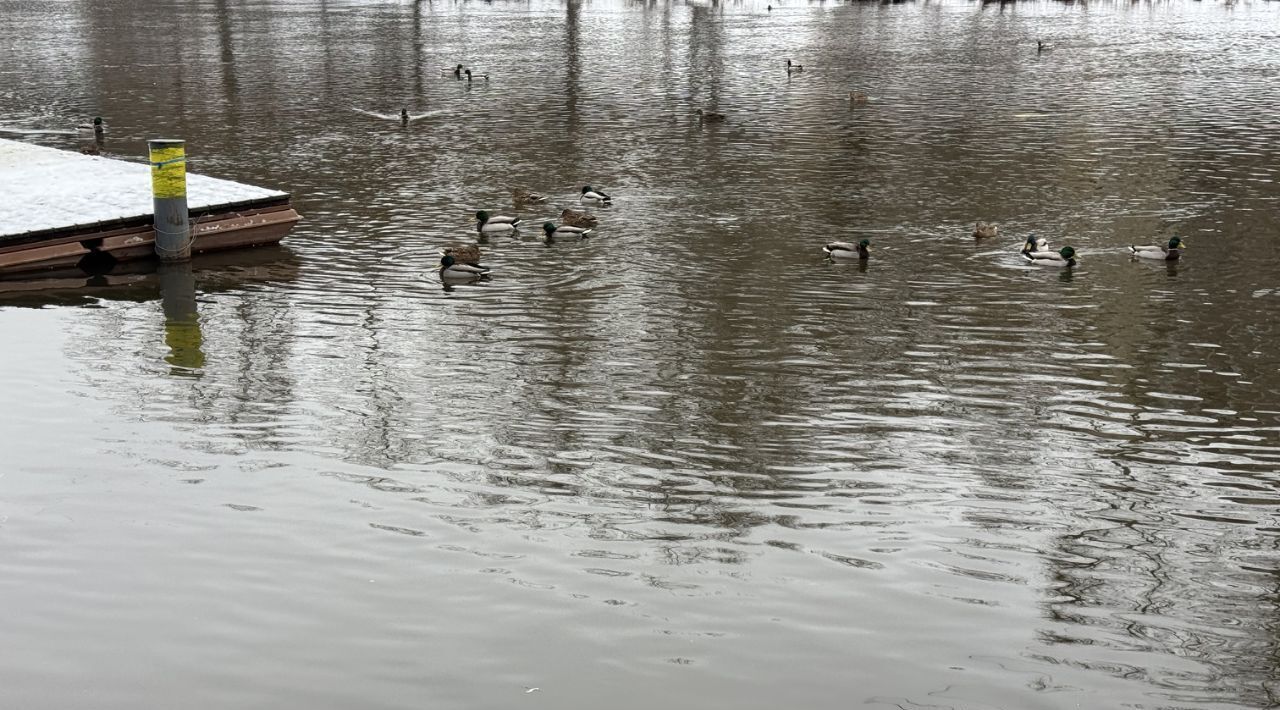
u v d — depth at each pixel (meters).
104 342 24.50
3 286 28.48
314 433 19.75
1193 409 21.20
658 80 66.75
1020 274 29.69
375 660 13.44
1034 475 18.44
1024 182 40.22
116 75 69.00
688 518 16.84
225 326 25.66
